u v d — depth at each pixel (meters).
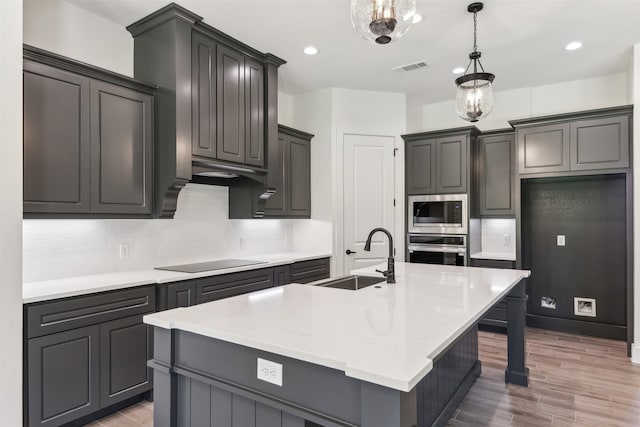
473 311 1.70
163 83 2.93
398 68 4.06
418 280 2.50
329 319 1.56
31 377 2.11
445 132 4.62
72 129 2.46
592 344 3.95
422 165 4.80
